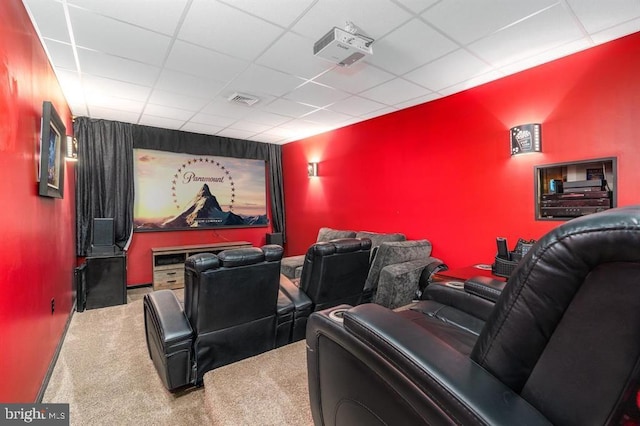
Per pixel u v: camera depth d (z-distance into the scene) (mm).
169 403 2027
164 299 2270
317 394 1277
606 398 560
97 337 3070
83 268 3889
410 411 810
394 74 3123
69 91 3430
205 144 5535
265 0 1996
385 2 2027
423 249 3779
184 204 5363
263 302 2186
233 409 1726
